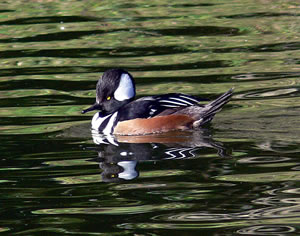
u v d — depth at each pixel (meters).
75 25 22.98
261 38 20.86
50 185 10.62
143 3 25.89
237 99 15.67
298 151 11.84
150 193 10.12
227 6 25.03
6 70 18.67
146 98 14.23
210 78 17.39
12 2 26.27
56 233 8.81
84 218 9.29
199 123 13.68
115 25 22.86
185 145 12.56
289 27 21.84
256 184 10.30
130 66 18.61
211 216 9.22
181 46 20.38
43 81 17.66
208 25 22.50
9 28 22.75
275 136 12.84
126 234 8.73
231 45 20.30
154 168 11.23
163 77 17.58
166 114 13.76
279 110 14.66
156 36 21.48
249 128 13.47
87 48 20.47
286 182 10.34
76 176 11.00
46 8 25.30
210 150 12.12
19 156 12.20
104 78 14.51
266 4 25.11
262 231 8.70
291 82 16.80
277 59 18.80
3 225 9.11
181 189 10.21
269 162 11.29
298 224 8.88
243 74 17.64
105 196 10.06
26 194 10.27
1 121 14.62
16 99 16.25
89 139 13.31
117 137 13.48
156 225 8.98
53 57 19.73
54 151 12.46
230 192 10.02
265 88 16.41
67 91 16.83
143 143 12.91
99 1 26.28
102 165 11.52
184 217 9.21
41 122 14.51
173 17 23.62
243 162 11.35
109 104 14.46
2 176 11.12
